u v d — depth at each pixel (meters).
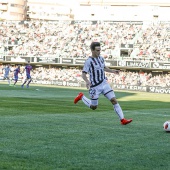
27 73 107.62
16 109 43.66
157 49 157.62
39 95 77.00
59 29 183.50
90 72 31.62
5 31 188.50
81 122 33.66
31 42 180.12
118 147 22.67
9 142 22.89
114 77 155.62
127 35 168.88
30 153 20.20
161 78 150.62
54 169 17.28
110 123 33.66
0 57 175.12
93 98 32.19
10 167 17.30
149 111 49.28
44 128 28.94
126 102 70.06
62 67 169.25
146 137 26.61
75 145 22.72
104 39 170.88
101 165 18.33
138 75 153.88
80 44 172.12
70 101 62.00
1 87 103.75
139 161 19.42
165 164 19.03
